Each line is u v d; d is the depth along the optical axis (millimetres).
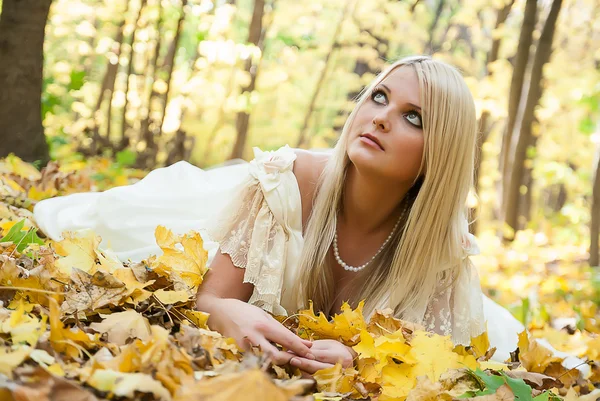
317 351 1887
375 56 13555
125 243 2854
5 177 3754
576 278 7781
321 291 2361
